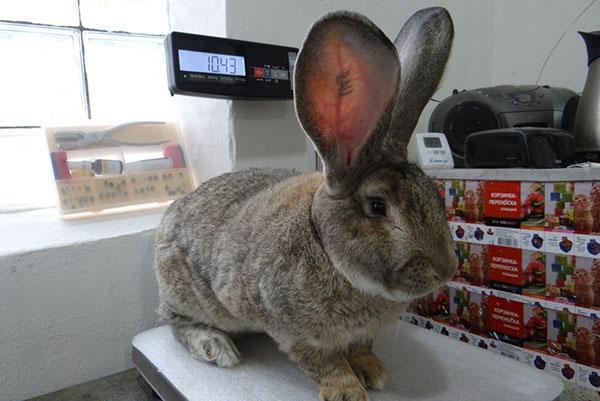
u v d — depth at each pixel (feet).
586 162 3.63
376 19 5.01
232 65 3.74
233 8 3.98
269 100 4.20
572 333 3.19
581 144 3.90
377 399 2.62
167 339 3.51
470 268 3.79
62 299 3.43
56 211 4.18
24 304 3.28
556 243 3.20
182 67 3.50
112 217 4.04
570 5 5.27
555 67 5.50
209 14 4.15
